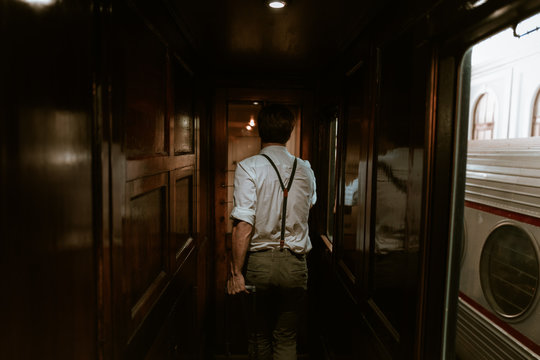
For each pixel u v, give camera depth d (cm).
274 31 195
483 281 218
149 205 133
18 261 56
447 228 109
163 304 150
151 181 130
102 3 85
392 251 133
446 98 106
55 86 67
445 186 108
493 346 206
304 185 189
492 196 212
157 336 140
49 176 65
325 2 150
